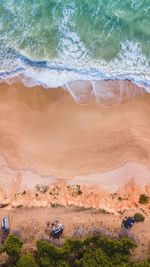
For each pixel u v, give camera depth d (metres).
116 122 46.41
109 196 44.34
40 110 46.84
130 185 44.88
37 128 46.47
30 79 47.50
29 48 48.72
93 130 46.28
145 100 46.97
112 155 45.69
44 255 40.31
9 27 49.47
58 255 40.09
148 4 49.62
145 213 43.38
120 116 46.59
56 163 45.56
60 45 48.75
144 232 42.62
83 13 49.50
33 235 42.53
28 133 46.38
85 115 46.66
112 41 48.81
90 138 46.09
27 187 44.84
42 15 49.56
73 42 48.81
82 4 49.59
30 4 49.75
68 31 49.16
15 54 48.47
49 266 39.91
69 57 48.34
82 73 47.62
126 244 40.41
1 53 48.62
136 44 48.75
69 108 46.84
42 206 43.62
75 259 40.66
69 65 47.94
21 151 45.91
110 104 46.88
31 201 44.00
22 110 46.88
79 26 49.25
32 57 48.31
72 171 45.31
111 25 49.28
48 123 46.56
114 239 41.47
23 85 47.41
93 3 49.69
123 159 45.59
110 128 46.28
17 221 43.09
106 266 39.53
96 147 45.88
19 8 49.62
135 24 49.22
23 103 47.03
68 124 46.50
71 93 47.12
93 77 47.50
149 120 46.56
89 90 47.16
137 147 45.84
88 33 49.03
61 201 43.88
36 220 43.06
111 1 49.66
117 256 40.16
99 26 49.25
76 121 46.56
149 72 47.81
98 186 44.81
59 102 47.00
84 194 44.34
